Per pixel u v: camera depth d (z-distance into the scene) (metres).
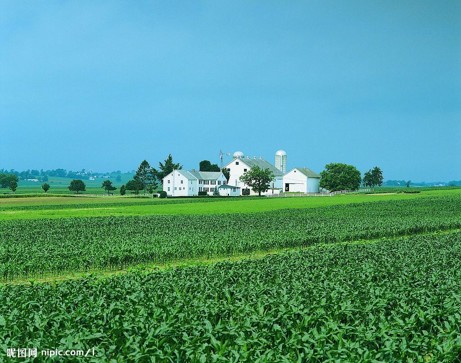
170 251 38.72
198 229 55.78
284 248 45.50
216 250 40.94
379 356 15.18
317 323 18.23
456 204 99.50
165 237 47.09
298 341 16.02
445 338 16.83
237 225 60.50
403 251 37.50
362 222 63.44
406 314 18.92
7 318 17.59
